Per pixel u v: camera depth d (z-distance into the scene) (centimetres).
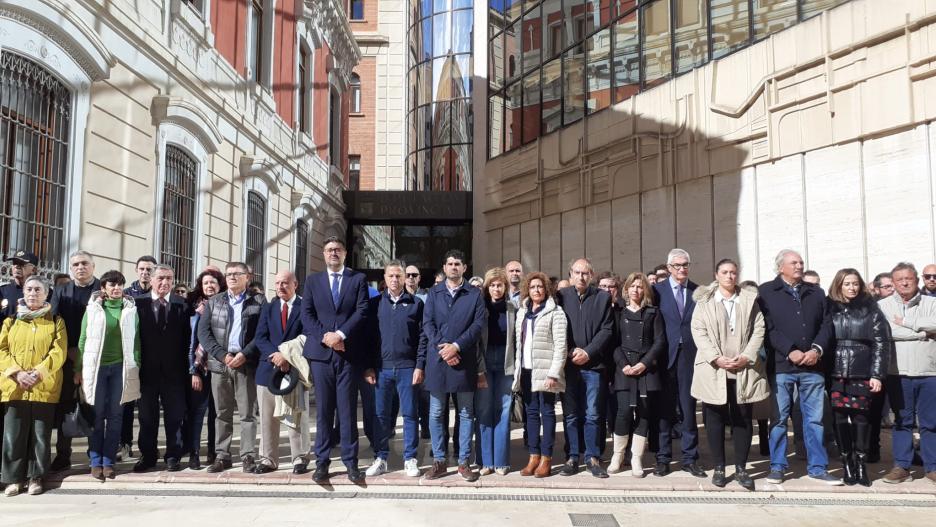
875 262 895
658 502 532
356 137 2897
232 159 1180
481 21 1998
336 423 732
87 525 455
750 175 1079
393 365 605
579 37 1546
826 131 959
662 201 1259
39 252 691
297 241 1597
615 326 617
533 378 586
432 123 2216
